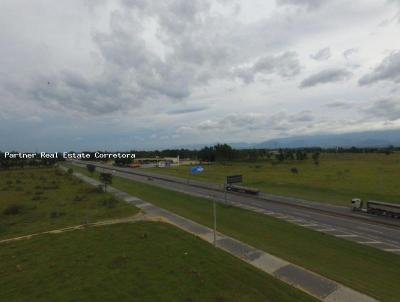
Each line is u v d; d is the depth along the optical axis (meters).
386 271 32.38
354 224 50.03
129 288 27.09
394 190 81.00
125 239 40.12
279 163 179.88
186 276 29.33
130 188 94.31
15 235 45.50
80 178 125.88
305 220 52.69
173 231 43.62
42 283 28.56
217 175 127.94
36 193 85.31
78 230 45.16
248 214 57.44
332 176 111.44
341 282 29.44
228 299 25.47
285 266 33.31
